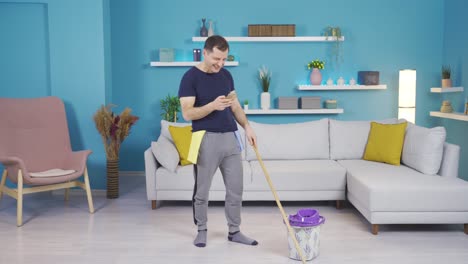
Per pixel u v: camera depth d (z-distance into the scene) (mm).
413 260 3424
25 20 5434
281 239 3887
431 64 6375
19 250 3689
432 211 3918
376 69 6375
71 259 3492
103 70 5383
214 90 3547
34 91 5512
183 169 4773
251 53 6336
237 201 3734
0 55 5473
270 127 5348
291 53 6348
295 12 6293
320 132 5309
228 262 3408
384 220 3938
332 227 4180
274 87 6383
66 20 5332
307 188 4715
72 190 5461
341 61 6359
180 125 5281
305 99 6215
